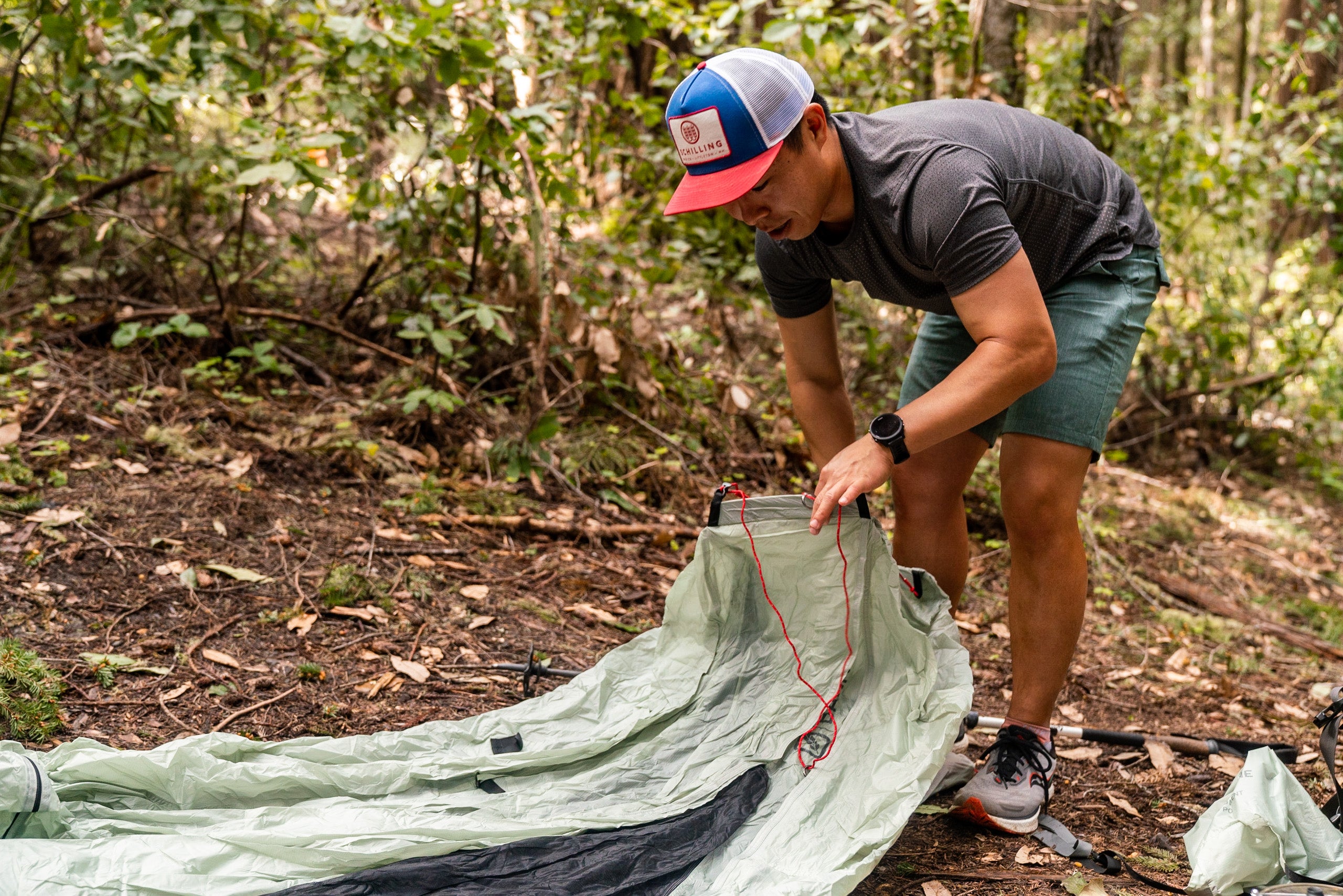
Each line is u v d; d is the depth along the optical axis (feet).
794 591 7.63
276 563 10.19
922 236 6.25
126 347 13.61
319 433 12.55
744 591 7.82
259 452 12.01
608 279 15.14
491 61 12.37
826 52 17.33
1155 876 7.06
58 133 15.52
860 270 7.07
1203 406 20.33
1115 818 8.00
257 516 10.85
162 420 12.19
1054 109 18.65
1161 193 19.27
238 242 14.52
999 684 10.44
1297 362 19.72
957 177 6.16
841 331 18.02
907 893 6.67
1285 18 31.55
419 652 9.25
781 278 7.71
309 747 6.97
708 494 13.78
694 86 6.10
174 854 5.71
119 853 5.65
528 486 12.93
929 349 8.35
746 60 6.15
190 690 8.16
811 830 6.42
